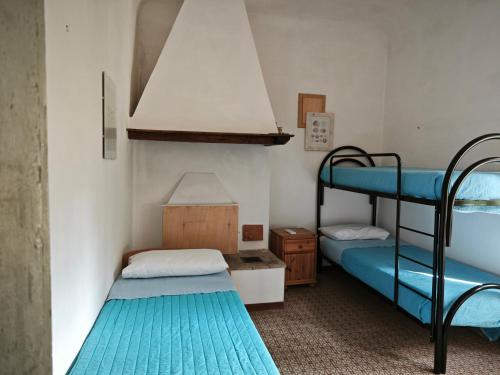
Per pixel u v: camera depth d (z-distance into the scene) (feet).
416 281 8.13
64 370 4.26
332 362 7.42
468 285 7.79
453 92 10.50
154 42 11.13
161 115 9.90
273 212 13.05
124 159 8.91
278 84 12.68
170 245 10.31
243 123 10.43
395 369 7.19
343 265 11.14
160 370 4.49
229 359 4.79
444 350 6.98
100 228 6.13
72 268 4.52
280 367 7.22
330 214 13.71
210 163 11.12
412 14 12.03
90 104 5.24
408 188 7.93
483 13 9.50
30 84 3.53
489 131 9.32
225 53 10.34
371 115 13.74
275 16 12.41
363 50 13.43
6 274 3.65
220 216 10.60
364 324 9.19
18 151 3.56
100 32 5.82
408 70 12.44
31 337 3.75
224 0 10.32
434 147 11.25
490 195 6.93
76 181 4.63
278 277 10.04
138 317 6.09
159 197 10.77
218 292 7.36
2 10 3.48
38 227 3.65
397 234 8.32
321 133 13.21
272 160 12.90
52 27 3.72
